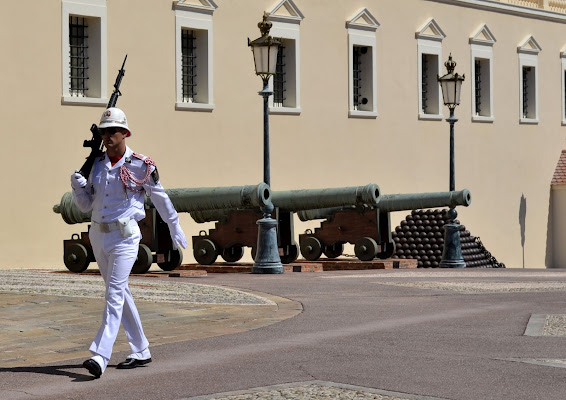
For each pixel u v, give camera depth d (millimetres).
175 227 8953
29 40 22469
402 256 27656
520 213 37219
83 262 19641
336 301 14188
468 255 28094
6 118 22094
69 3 23125
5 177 22062
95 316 11734
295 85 28766
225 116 26797
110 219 8625
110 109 8711
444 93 25156
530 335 10695
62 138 23047
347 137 30359
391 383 8062
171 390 7812
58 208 19781
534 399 7477
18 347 9859
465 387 7898
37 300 13047
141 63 24719
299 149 28844
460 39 34531
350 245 29516
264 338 10445
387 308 13352
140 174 8719
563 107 39531
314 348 9781
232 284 16766
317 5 29438
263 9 27844
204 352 9547
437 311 13039
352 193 21828
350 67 30453
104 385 8039
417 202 24406
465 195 24328
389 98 31859
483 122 35562
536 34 38125
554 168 39156
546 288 16562
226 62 26844
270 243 19953
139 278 18047
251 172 27500
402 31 32312
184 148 25734
